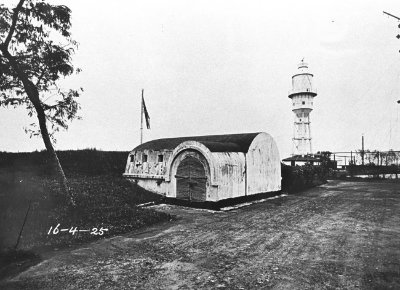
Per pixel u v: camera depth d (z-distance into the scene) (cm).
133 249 928
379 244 936
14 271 758
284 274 709
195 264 788
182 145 1805
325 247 913
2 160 2431
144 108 3112
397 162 3675
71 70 1334
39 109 1278
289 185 2542
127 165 2459
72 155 2722
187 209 1662
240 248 921
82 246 970
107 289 647
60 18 1267
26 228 1098
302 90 4069
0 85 1216
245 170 1911
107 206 1515
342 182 3250
